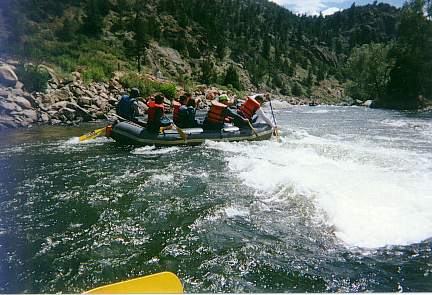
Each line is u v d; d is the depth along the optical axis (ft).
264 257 12.92
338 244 13.74
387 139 34.86
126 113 32.99
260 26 308.60
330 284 11.39
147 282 9.61
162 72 121.19
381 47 132.46
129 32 138.31
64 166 23.73
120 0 156.25
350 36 452.76
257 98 36.91
